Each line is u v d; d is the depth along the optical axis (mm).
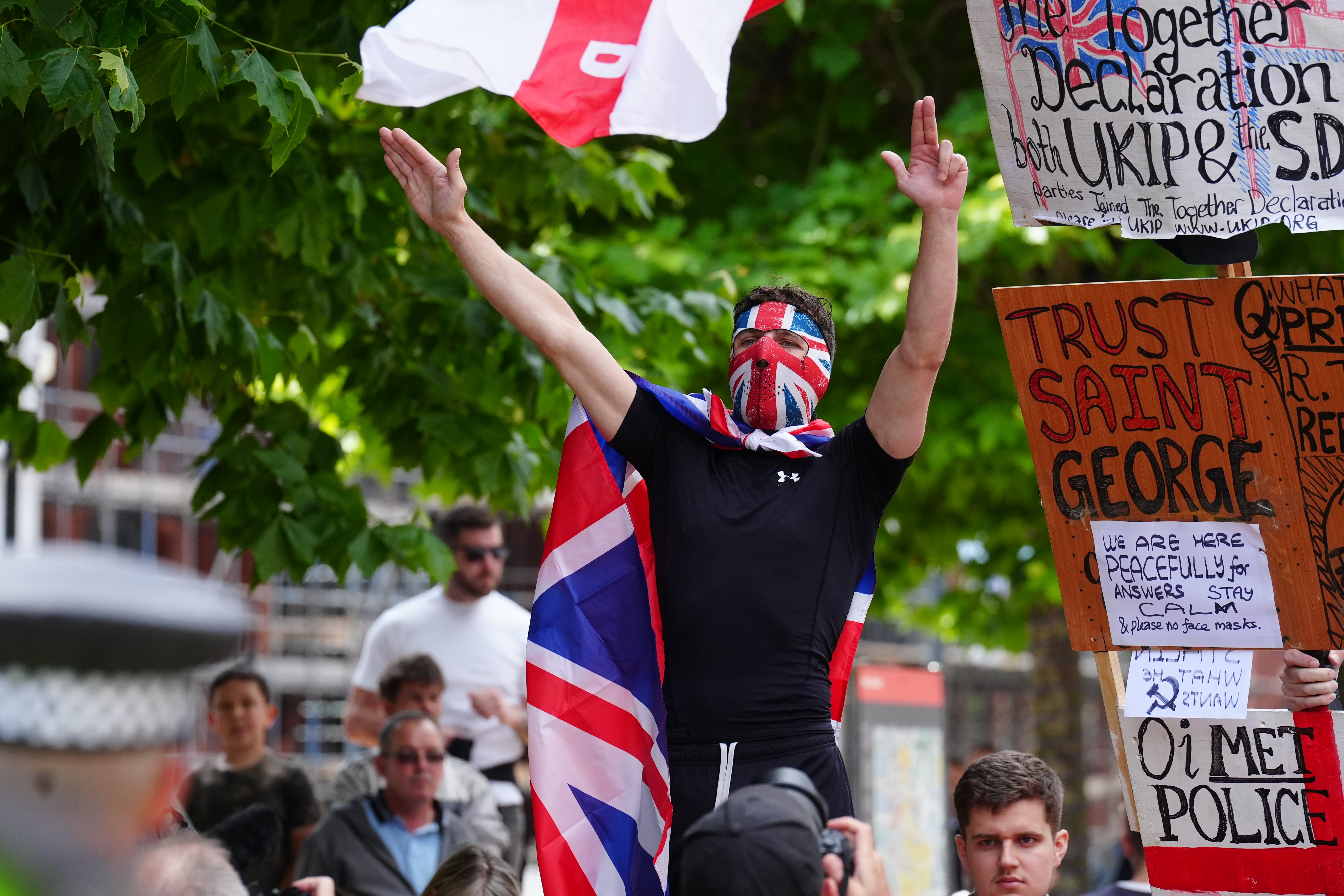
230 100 10234
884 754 21797
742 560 5867
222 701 11367
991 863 7234
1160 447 6793
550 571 6531
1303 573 6617
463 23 7055
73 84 6559
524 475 11320
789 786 4137
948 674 34625
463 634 13672
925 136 5973
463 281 11672
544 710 6355
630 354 12602
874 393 6109
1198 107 6566
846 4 18719
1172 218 6613
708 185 19031
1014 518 21891
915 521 22156
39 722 1045
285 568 10531
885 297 16859
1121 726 6898
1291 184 6535
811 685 5816
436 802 11484
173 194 10406
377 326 11781
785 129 19859
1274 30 6500
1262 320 6602
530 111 7023
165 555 41875
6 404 11234
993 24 6719
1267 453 6645
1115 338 6809
